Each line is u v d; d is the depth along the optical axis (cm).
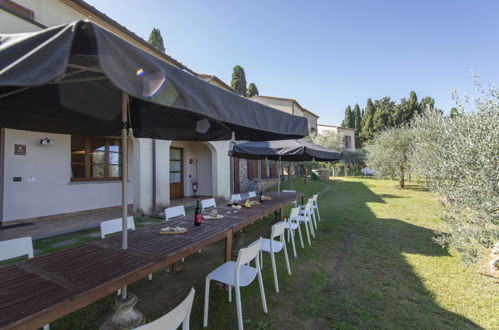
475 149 298
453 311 238
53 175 572
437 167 381
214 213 319
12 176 509
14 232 448
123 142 195
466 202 301
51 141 561
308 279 305
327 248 419
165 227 270
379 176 1284
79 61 117
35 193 543
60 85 199
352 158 2164
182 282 298
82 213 623
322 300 258
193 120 297
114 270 154
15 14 386
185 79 133
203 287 285
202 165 1021
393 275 315
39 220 544
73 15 535
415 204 816
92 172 657
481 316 230
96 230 490
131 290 279
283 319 227
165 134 321
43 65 82
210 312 237
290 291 277
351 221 604
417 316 230
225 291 275
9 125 221
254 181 1264
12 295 122
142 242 214
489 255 367
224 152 948
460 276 310
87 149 645
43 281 139
